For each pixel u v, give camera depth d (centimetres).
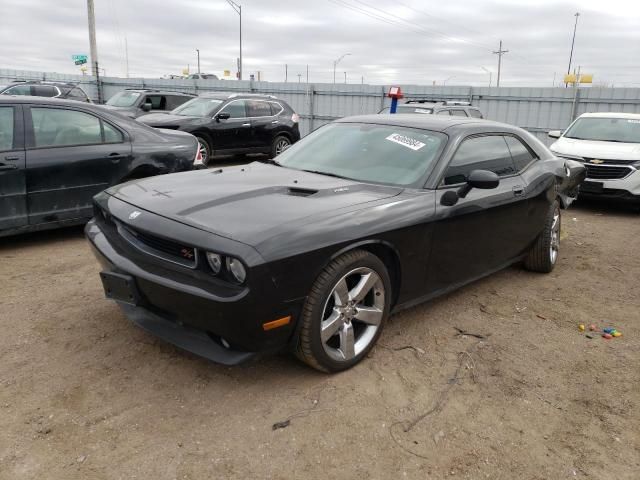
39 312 385
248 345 275
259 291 262
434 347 362
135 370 313
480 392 311
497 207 414
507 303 450
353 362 324
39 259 509
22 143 516
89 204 562
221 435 261
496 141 450
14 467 234
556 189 507
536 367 343
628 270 563
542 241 507
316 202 320
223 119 1220
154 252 299
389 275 348
